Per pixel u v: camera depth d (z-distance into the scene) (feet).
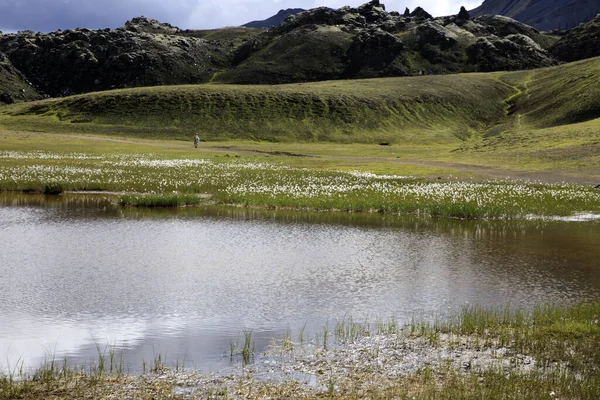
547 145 260.42
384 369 35.35
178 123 458.09
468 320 44.62
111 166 184.96
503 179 168.76
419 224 98.53
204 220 100.17
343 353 38.34
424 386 32.40
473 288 56.75
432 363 36.32
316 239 83.82
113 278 59.72
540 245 79.61
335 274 62.54
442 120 509.76
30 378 33.81
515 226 96.94
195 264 66.69
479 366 35.73
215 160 228.22
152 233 86.94
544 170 194.18
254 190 132.57
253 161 231.30
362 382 33.17
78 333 42.88
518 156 233.35
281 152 304.50
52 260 67.67
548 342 39.63
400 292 55.31
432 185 141.28
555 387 31.76
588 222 100.99
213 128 448.65
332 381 33.30
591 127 295.69
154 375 34.27
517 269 64.90
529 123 473.67
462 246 78.95
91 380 33.24
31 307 49.32
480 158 238.27
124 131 437.58
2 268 63.41
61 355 38.22
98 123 462.60
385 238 85.05
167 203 116.98
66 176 151.74
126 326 44.55
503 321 45.44
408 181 156.66
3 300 51.26
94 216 102.63
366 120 483.10
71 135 396.78
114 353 38.58
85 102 507.71
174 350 39.09
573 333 41.45
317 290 55.93
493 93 574.97
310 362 36.65
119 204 118.21
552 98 513.45
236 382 33.17
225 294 54.19
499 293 54.90
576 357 36.83
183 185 139.33
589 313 46.78
